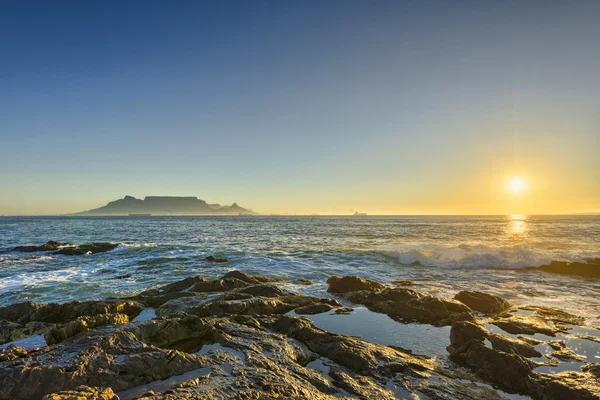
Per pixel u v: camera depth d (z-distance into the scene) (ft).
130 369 22.47
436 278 67.26
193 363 24.26
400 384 23.68
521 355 27.94
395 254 90.48
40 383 20.52
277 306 43.55
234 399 19.10
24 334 36.45
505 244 117.91
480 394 23.16
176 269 76.95
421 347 31.73
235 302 42.24
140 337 28.12
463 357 28.73
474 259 81.87
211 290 52.24
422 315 39.93
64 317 40.78
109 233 197.98
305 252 99.50
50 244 116.88
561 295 53.52
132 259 91.04
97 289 58.59
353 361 26.66
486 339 29.71
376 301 45.60
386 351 28.60
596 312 43.65
